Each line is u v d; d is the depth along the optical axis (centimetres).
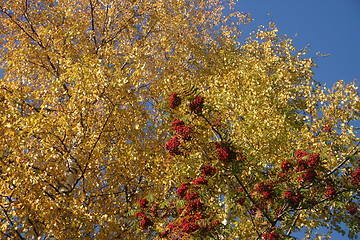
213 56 1455
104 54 1078
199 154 824
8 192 747
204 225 699
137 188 956
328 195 788
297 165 784
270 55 1441
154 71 1238
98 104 968
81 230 823
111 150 882
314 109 1157
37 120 801
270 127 968
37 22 1135
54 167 842
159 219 791
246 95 1086
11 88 910
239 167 764
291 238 770
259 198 802
